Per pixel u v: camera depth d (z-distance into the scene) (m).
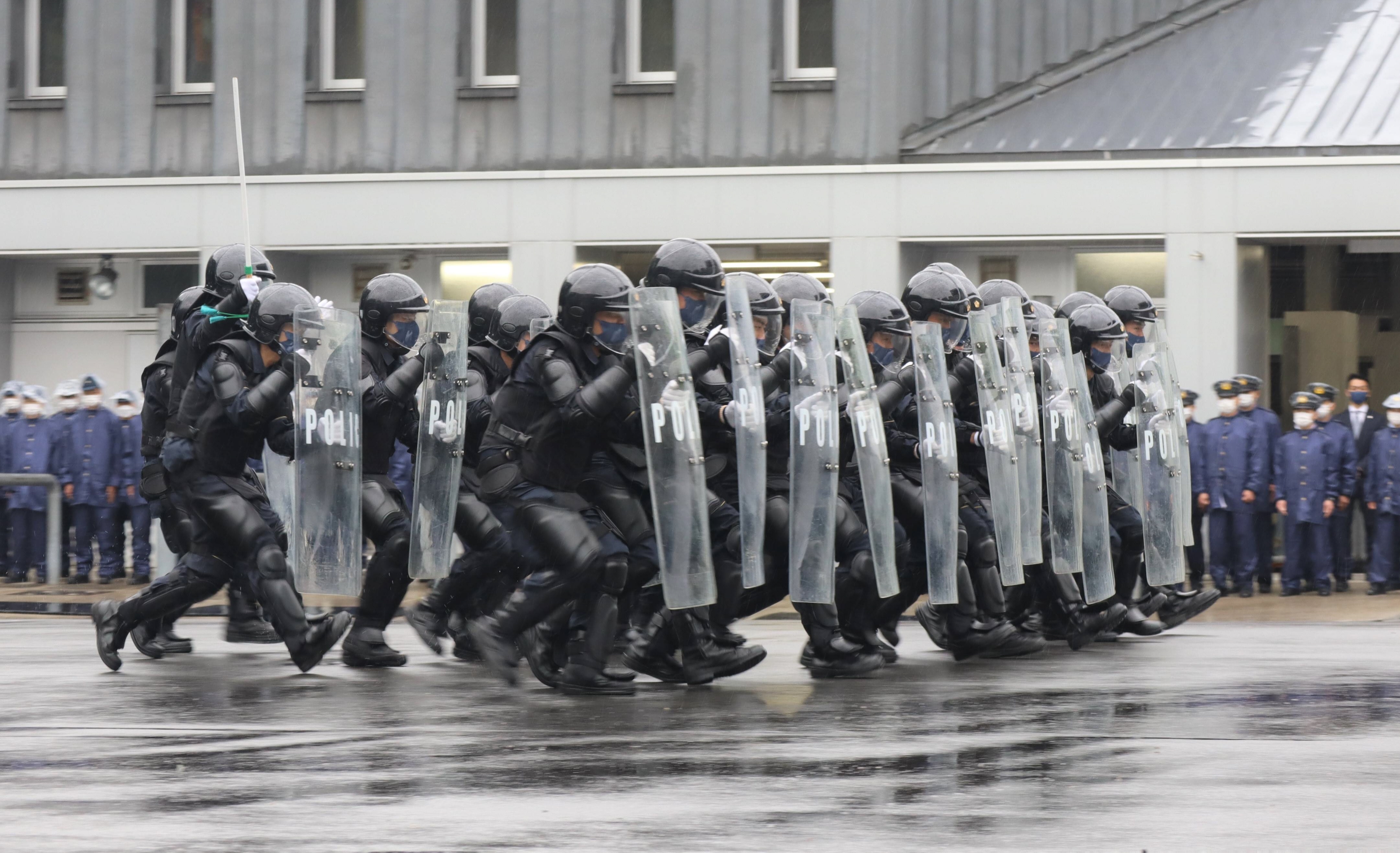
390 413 17.52
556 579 15.71
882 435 17.48
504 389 15.79
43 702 15.21
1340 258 31.44
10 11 35.88
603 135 33.78
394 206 34.38
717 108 33.28
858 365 17.39
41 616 25.09
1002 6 33.94
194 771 11.54
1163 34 35.22
